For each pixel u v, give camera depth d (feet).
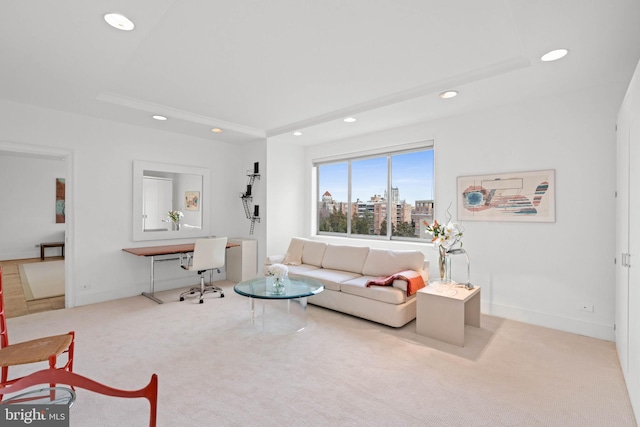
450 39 7.93
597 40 7.52
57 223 26.07
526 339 10.21
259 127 16.66
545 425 6.24
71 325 11.30
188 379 7.84
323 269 15.23
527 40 7.55
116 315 12.41
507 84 10.12
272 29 7.52
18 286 16.74
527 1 6.16
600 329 10.25
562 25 6.93
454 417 6.48
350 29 7.50
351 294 12.25
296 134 16.71
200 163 17.71
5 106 11.86
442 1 6.46
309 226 19.53
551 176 11.09
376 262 13.64
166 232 16.38
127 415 6.48
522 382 7.75
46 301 14.35
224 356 9.06
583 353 9.24
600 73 9.32
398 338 10.39
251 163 18.80
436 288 10.96
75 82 10.16
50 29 7.06
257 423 6.29
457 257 13.28
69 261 13.50
